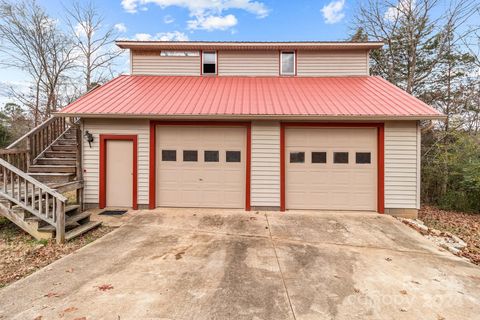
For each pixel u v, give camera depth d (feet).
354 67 35.09
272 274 13.01
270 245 16.96
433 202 33.37
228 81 32.99
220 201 25.86
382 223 21.80
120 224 21.04
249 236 18.60
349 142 25.21
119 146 25.66
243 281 12.26
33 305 10.12
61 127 29.04
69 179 24.29
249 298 10.84
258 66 35.53
